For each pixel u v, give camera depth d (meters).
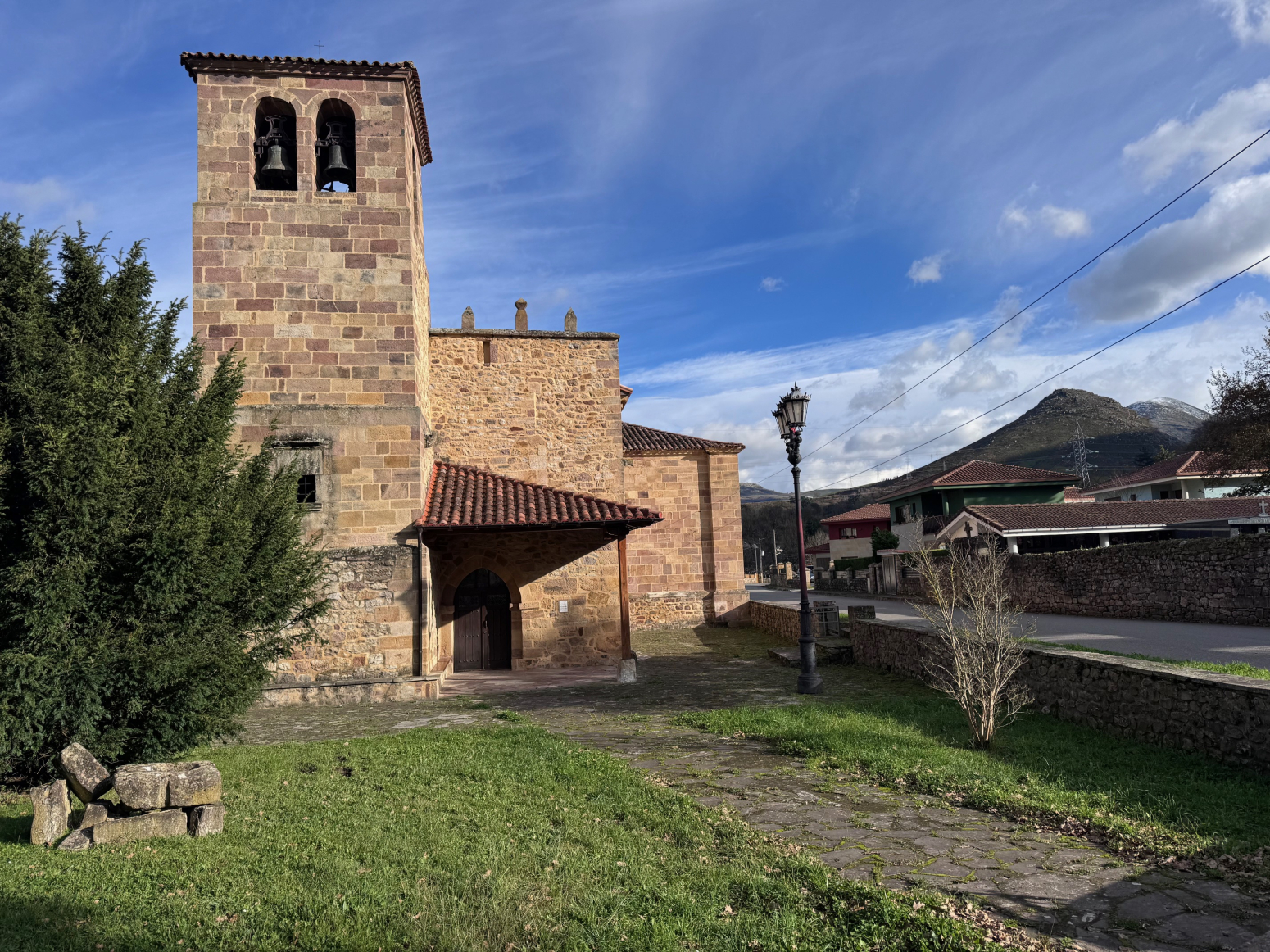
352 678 12.93
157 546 6.70
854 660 15.48
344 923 4.02
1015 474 40.31
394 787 6.91
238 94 13.59
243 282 13.30
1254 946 3.73
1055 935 3.90
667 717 10.46
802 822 5.85
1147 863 4.84
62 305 7.64
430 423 17.25
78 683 6.58
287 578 8.55
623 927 3.93
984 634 8.23
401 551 13.34
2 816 6.48
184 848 5.29
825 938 3.84
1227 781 6.25
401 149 14.01
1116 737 8.10
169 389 8.24
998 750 7.78
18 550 6.87
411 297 13.80
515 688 13.71
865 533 58.03
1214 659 11.78
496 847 5.17
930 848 5.22
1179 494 37.94
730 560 24.12
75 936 3.93
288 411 13.21
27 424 6.86
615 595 16.89
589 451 18.39
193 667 7.05
